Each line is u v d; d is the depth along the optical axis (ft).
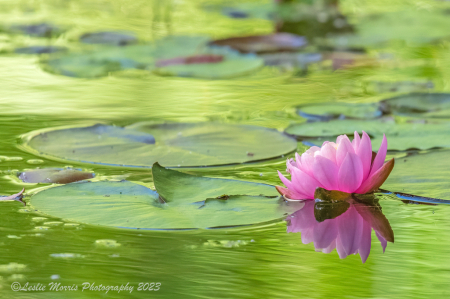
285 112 16.98
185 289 15.46
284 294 15.44
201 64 18.66
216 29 24.30
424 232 15.74
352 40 21.68
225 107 17.10
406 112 16.88
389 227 15.78
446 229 15.75
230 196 15.92
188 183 15.98
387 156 16.30
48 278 15.48
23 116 16.87
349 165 15.89
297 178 15.92
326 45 21.20
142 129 16.62
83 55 19.34
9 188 15.99
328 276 15.52
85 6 29.60
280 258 15.61
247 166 16.24
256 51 20.34
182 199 15.89
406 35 21.61
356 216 15.84
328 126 16.70
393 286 15.47
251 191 15.97
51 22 24.86
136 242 15.67
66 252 15.61
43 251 15.61
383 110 16.92
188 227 15.71
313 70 18.02
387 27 23.36
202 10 29.12
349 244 15.67
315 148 16.02
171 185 15.96
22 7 29.12
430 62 18.47
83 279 15.48
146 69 18.17
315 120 16.81
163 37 22.17
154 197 15.90
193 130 16.62
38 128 16.66
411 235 15.72
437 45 21.22
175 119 16.85
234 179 16.08
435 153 16.30
